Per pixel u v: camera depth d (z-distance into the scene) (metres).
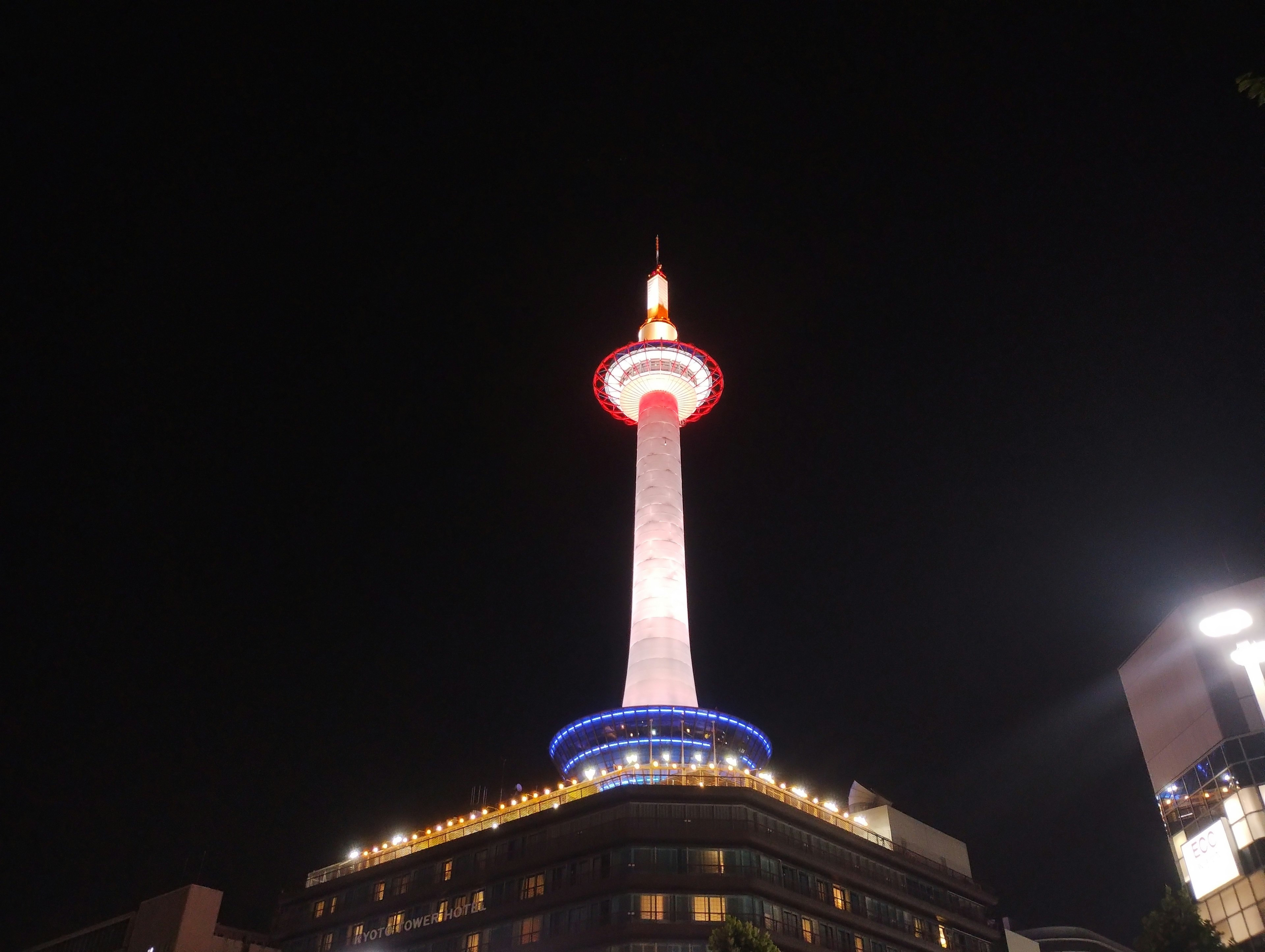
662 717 88.69
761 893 70.88
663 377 118.50
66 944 105.00
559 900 72.94
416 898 82.19
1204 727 81.81
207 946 95.06
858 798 94.50
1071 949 102.25
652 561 103.56
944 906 88.69
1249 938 74.38
